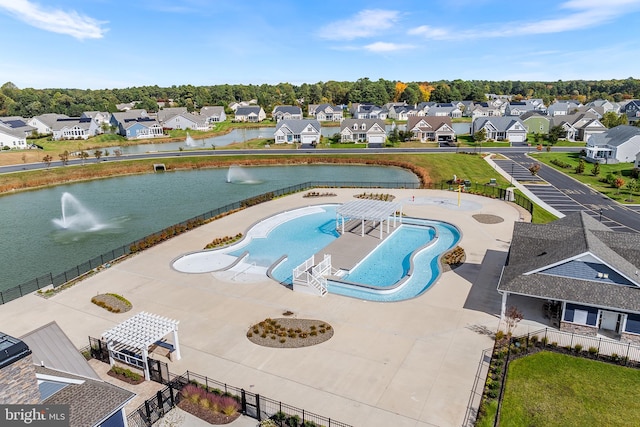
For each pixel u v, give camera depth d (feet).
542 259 89.15
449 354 75.15
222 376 70.59
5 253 139.33
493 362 72.59
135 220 173.58
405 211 167.02
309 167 283.38
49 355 58.85
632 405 63.26
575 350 76.07
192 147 362.33
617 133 276.82
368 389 66.54
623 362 72.84
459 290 99.55
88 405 49.08
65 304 96.43
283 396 65.36
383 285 107.14
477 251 123.13
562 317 82.33
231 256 125.90
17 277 120.78
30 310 93.81
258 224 154.92
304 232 148.36
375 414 61.16
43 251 140.87
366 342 79.30
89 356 77.30
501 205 172.65
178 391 67.10
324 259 110.22
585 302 78.28
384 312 90.38
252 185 233.35
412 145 337.72
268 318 88.28
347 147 335.47
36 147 353.72
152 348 78.89
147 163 287.28
